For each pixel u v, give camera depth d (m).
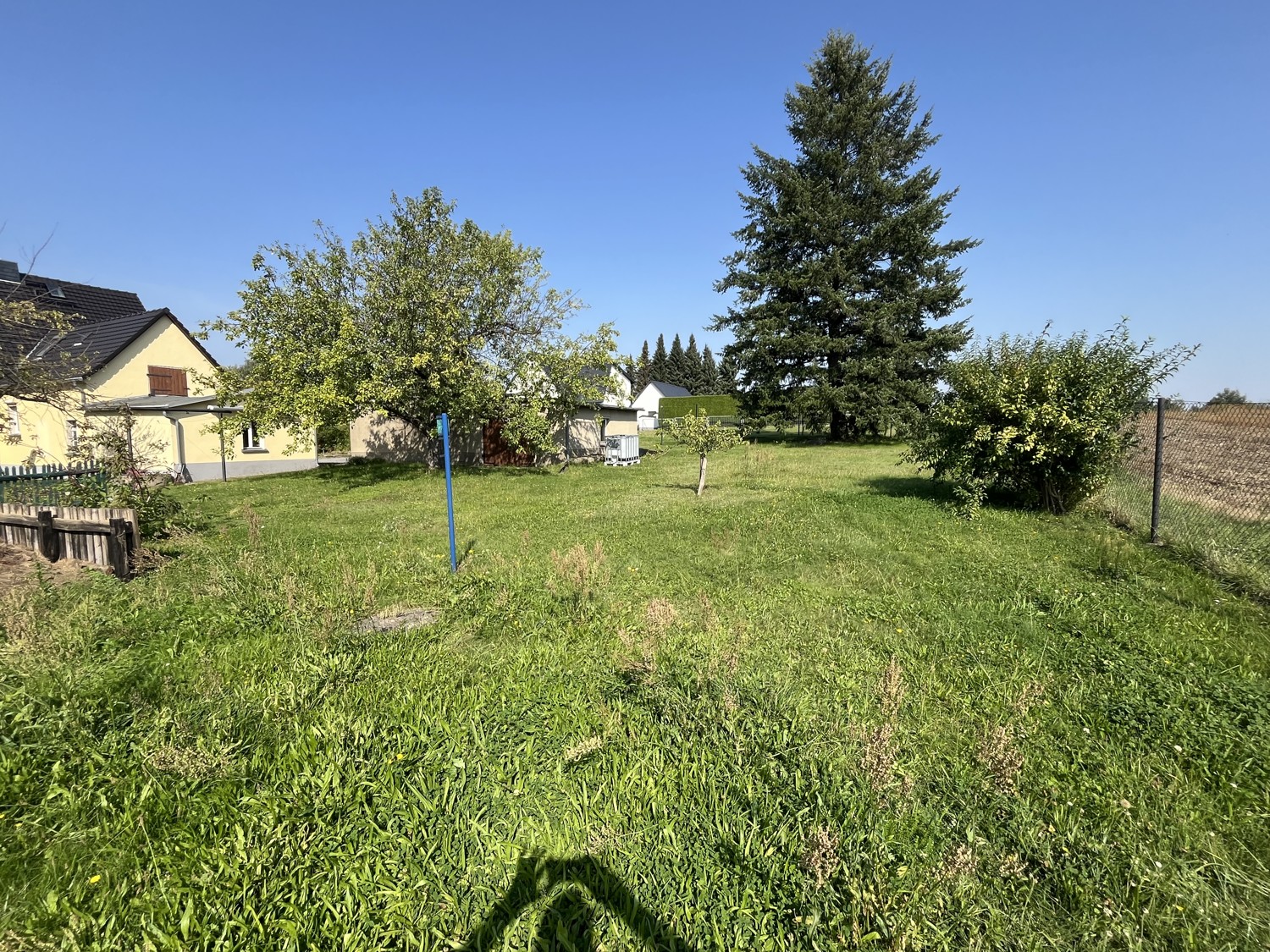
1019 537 7.56
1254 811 2.58
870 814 2.46
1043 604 5.21
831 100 26.98
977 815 2.51
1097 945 1.93
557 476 17.17
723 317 29.58
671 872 2.17
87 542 6.47
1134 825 2.45
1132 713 3.34
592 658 4.09
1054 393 8.33
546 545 7.77
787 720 3.17
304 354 15.02
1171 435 8.32
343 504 12.38
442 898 2.05
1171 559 6.28
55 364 10.13
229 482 17.31
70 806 2.52
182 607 5.05
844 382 26.14
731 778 2.69
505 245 17.12
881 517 8.94
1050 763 2.88
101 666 3.80
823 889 2.09
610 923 1.95
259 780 2.71
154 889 2.11
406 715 3.27
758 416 29.39
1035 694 3.52
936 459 10.01
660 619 4.42
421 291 15.77
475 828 2.37
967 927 1.98
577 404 19.39
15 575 6.19
